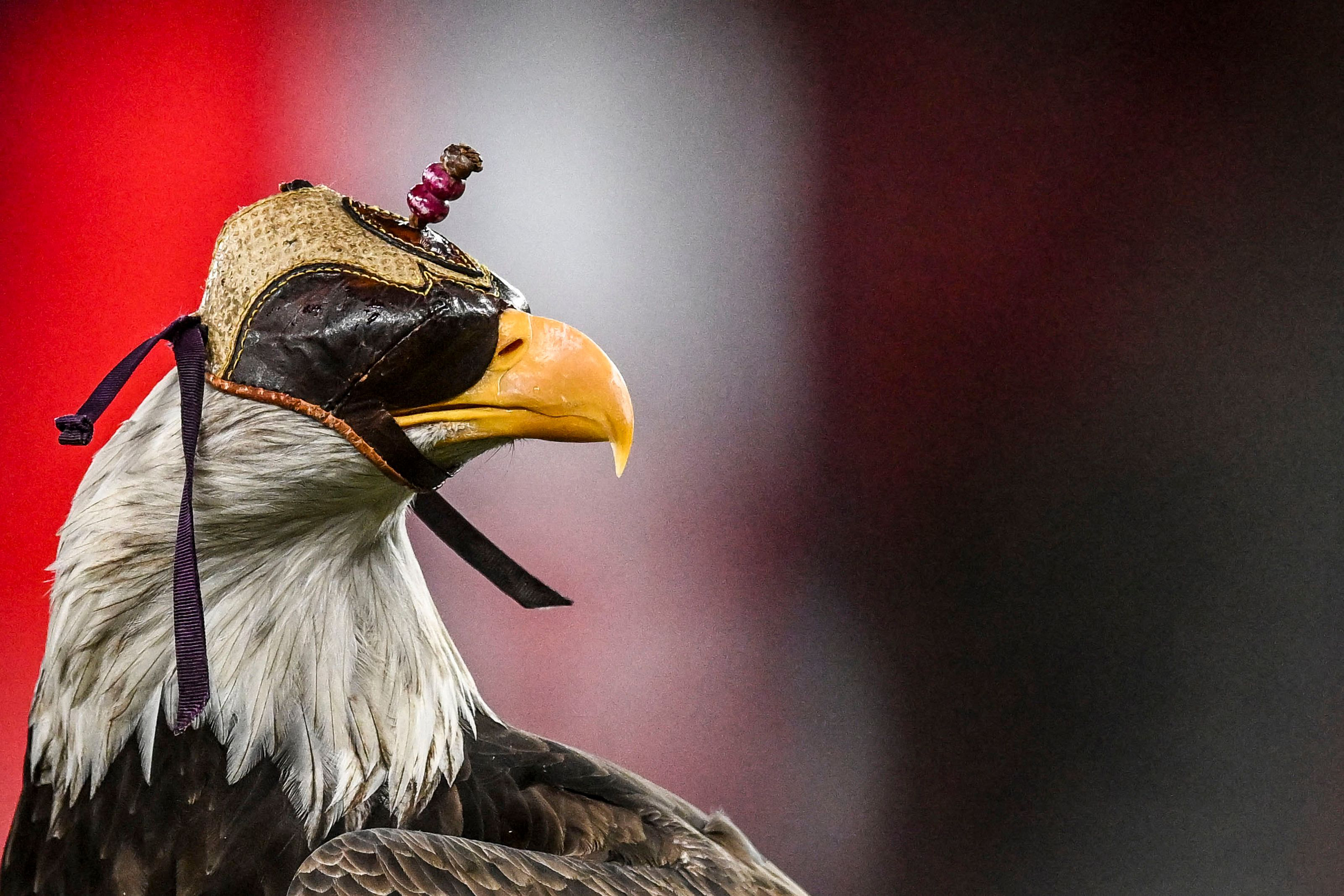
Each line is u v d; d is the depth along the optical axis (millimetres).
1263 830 11555
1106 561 12352
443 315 6156
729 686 11664
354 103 11234
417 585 6227
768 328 12367
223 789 6184
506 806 6242
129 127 10766
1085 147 12648
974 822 11633
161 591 6164
